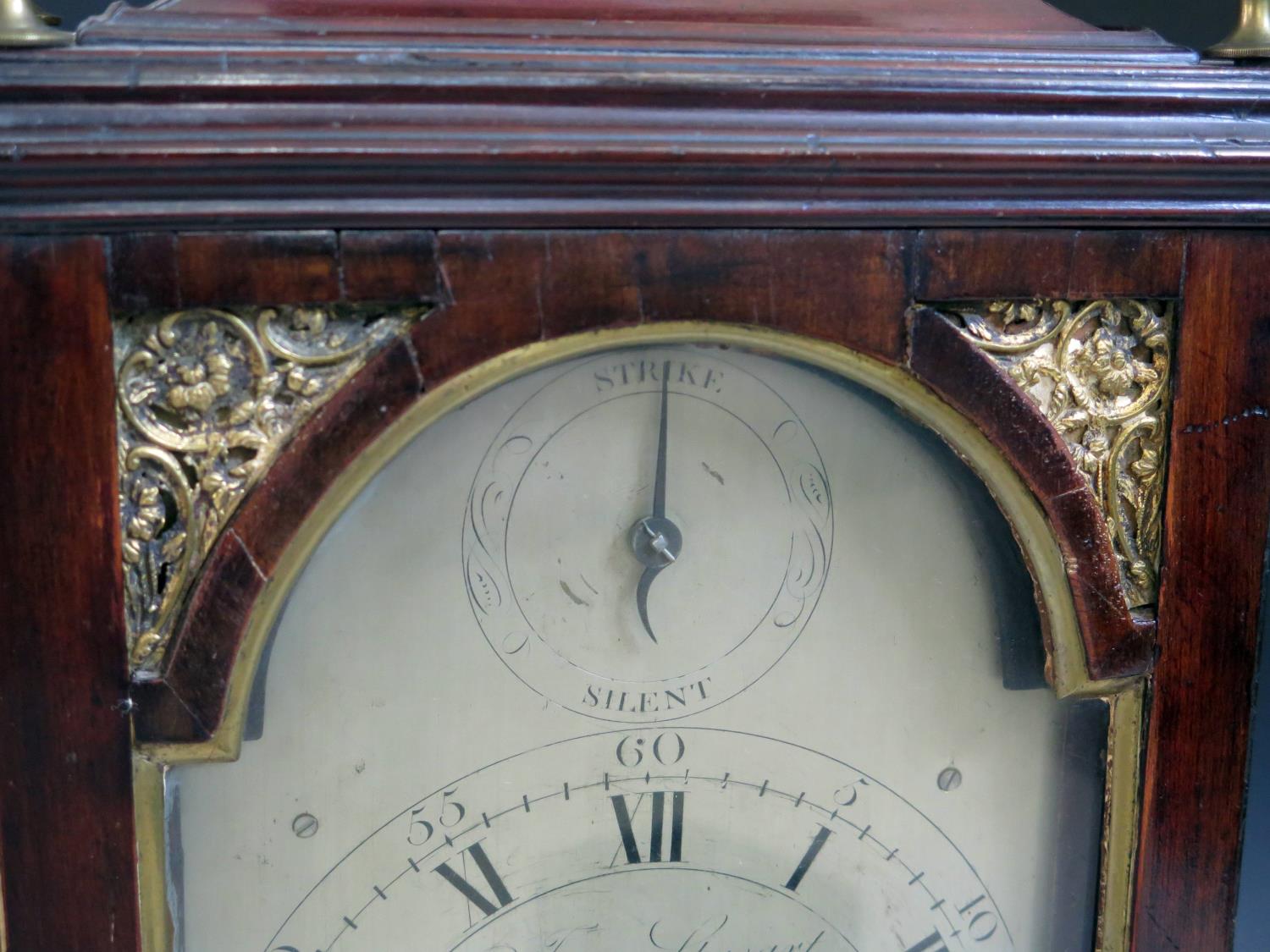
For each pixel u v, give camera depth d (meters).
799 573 0.33
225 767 0.31
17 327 0.28
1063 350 0.32
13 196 0.27
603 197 0.29
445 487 0.31
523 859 0.33
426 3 0.30
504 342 0.29
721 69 0.29
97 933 0.30
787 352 0.31
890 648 0.33
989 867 0.35
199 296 0.28
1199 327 0.33
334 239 0.28
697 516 0.32
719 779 0.33
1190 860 0.35
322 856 0.32
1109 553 0.33
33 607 0.29
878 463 0.32
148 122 0.27
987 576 0.33
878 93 0.30
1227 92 0.31
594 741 0.33
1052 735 0.34
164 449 0.29
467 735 0.32
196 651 0.29
